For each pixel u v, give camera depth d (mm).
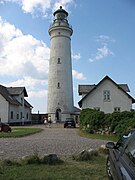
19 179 7199
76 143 17156
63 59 54938
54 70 54625
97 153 11305
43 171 8227
